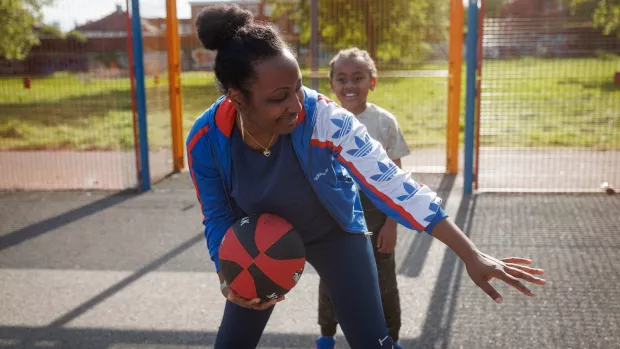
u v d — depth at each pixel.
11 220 6.21
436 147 8.69
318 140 2.12
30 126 10.34
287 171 2.16
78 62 7.29
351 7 7.27
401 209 2.07
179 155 8.27
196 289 4.35
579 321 3.64
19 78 7.55
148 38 7.45
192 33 7.92
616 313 3.73
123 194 7.14
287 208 2.25
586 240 5.13
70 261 4.98
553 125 10.06
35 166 8.62
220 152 2.19
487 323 3.66
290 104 1.96
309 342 3.53
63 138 10.28
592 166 7.86
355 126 2.14
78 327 3.77
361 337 2.30
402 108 8.88
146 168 7.25
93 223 6.04
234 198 2.30
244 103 1.98
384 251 2.96
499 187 6.94
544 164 8.04
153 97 7.67
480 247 5.05
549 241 5.14
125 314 3.95
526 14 6.41
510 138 9.56
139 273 4.68
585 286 4.16
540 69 6.61
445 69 7.62
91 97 8.34
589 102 9.80
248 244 2.17
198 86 8.13
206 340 3.58
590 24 6.38
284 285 2.20
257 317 2.32
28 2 7.07
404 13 7.29
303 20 7.37
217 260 2.34
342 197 2.24
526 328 3.58
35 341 3.60
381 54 7.42
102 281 4.54
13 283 4.53
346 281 2.30
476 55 6.55
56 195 7.16
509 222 5.70
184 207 6.55
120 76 7.20
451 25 7.30
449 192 6.82
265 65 1.90
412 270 4.57
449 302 3.98
